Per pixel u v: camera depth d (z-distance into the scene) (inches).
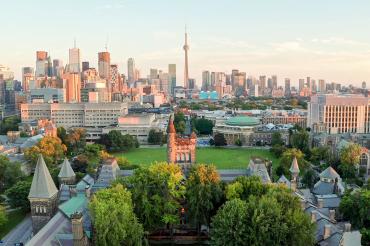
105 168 6496.1
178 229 5807.1
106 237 4259.4
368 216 5428.2
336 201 6156.5
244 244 4232.3
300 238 4210.1
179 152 7111.2
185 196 5447.8
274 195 4758.9
